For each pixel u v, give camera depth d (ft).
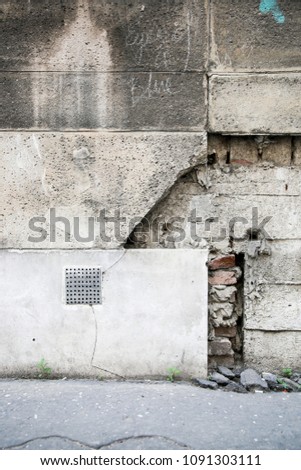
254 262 13.76
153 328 13.41
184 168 13.21
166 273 13.32
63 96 13.07
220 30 12.94
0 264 13.30
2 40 12.93
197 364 13.48
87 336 13.42
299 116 13.11
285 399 12.60
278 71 13.02
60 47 12.94
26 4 12.85
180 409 11.80
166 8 12.87
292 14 12.89
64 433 10.85
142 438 10.73
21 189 13.28
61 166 13.21
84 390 12.66
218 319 13.96
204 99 13.09
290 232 13.65
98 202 13.29
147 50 12.96
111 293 13.34
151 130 13.14
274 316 13.82
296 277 13.73
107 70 12.99
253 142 13.60
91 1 12.82
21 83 13.04
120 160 13.20
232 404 12.21
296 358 13.91
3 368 13.52
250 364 13.98
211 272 13.85
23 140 13.16
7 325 13.42
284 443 10.69
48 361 13.50
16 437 10.74
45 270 13.32
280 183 13.60
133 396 12.34
